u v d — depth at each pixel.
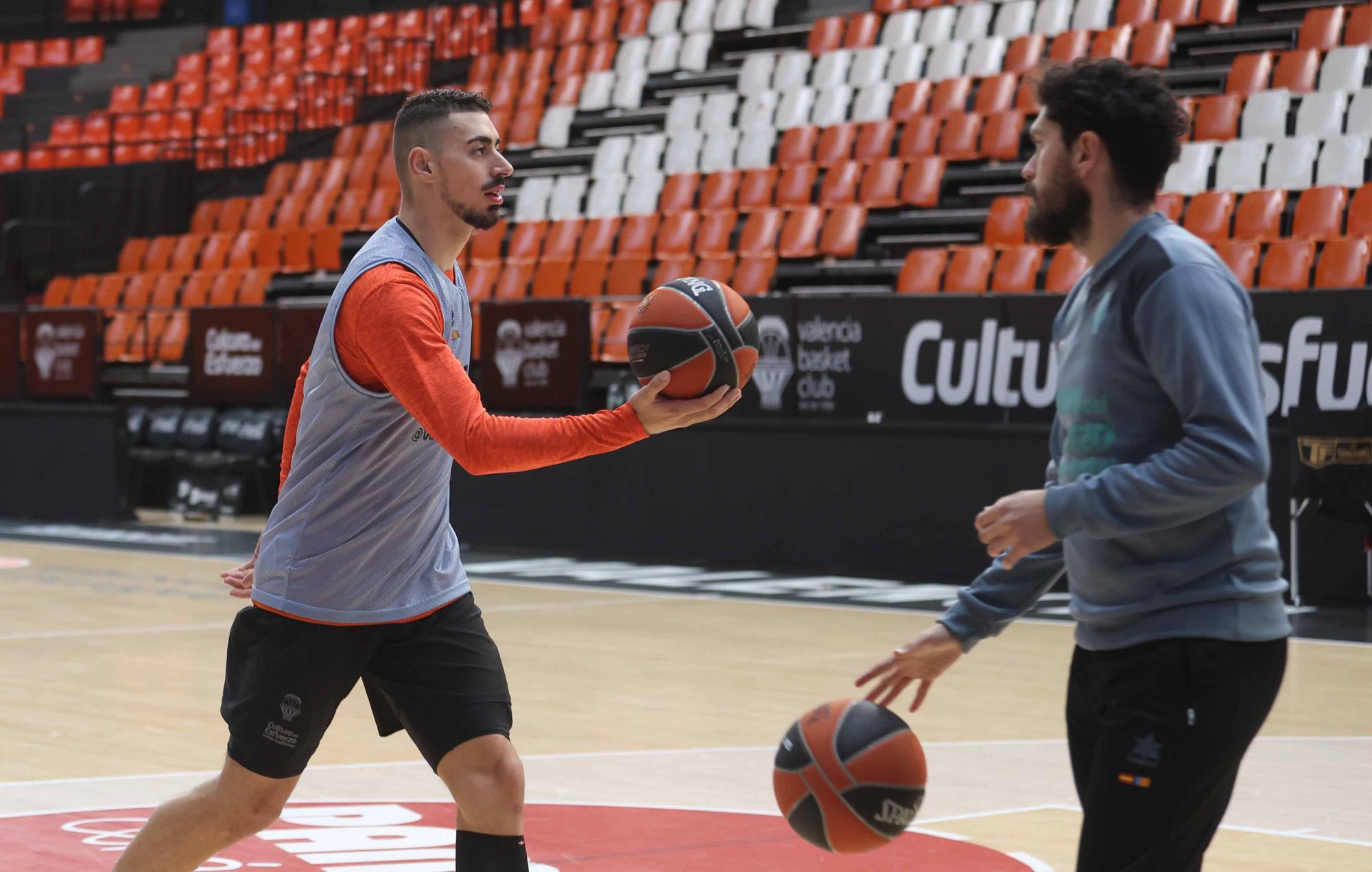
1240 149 15.57
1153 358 2.93
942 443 12.70
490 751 3.78
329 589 3.75
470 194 3.80
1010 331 12.37
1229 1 17.86
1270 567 3.02
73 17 31.50
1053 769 6.64
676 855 5.30
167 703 8.20
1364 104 15.58
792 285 16.97
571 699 8.27
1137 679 3.00
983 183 17.30
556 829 5.65
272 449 17.66
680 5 22.58
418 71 24.95
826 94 19.38
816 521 13.37
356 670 3.82
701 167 19.55
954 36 19.75
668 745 7.16
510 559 14.52
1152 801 2.94
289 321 17.23
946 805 6.04
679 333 3.39
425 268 3.75
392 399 3.69
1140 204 3.08
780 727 7.58
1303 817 5.84
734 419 13.77
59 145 25.98
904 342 12.88
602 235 18.67
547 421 3.43
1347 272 13.08
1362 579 11.34
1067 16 18.94
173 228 23.59
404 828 5.68
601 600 12.02
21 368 18.86
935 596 12.05
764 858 5.26
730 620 10.98
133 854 3.89
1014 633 10.45
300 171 23.25
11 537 16.50
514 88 22.73
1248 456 2.80
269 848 5.36
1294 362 11.40
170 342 19.53
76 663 9.41
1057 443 3.35
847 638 10.22
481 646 3.89
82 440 18.03
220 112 26.28
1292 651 9.58
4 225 24.30
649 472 14.30
